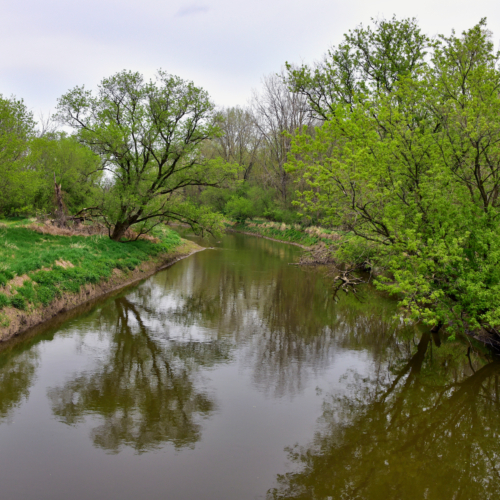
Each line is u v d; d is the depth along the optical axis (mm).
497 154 10594
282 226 46000
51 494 5660
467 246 11125
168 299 17203
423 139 11234
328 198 12016
